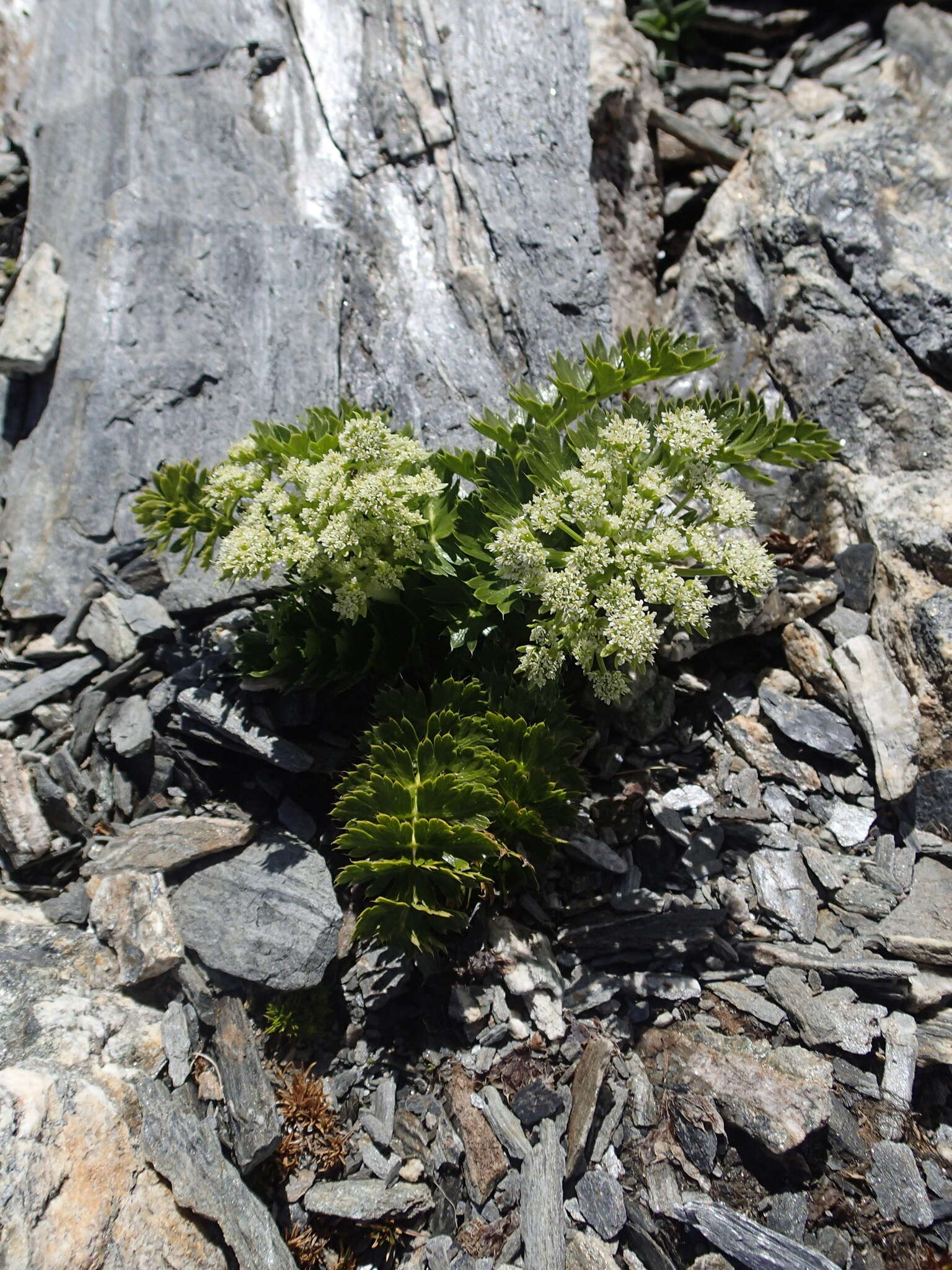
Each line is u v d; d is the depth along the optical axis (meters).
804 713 0.26
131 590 0.28
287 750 0.24
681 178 0.36
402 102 0.32
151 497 0.24
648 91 0.35
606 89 0.33
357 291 0.31
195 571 0.28
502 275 0.31
